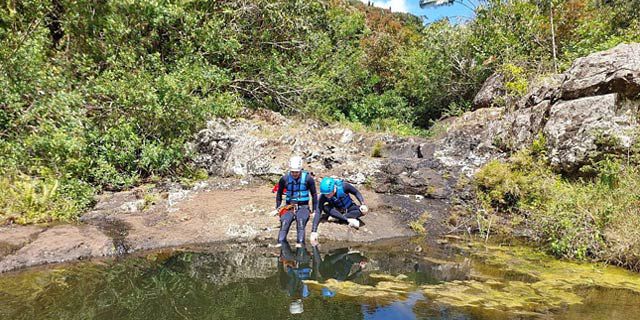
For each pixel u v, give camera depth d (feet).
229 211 19.25
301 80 33.35
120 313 10.00
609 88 19.63
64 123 19.35
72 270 13.11
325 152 26.53
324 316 9.95
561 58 30.48
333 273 13.43
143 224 17.37
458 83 42.93
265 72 32.53
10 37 19.54
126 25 25.36
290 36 35.04
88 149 21.45
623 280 12.95
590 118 19.53
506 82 29.94
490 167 22.02
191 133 26.18
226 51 30.53
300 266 14.07
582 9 33.88
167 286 11.96
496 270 13.96
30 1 21.66
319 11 38.19
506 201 20.80
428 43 46.26
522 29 34.91
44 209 16.87
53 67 20.40
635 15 28.66
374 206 20.89
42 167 18.57
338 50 40.37
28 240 14.60
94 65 22.89
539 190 19.81
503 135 25.16
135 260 14.29
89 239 15.24
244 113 30.99
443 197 22.25
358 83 45.75
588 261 15.02
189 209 19.22
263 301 10.90
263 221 18.56
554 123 21.06
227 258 14.76
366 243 17.22
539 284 12.53
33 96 19.16
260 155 25.00
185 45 28.12
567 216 16.46
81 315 9.81
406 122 42.29
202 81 25.89
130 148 22.49
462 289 12.01
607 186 17.28
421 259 15.19
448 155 26.76
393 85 50.14
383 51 52.31
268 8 32.65
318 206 17.80
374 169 24.76
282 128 29.07
